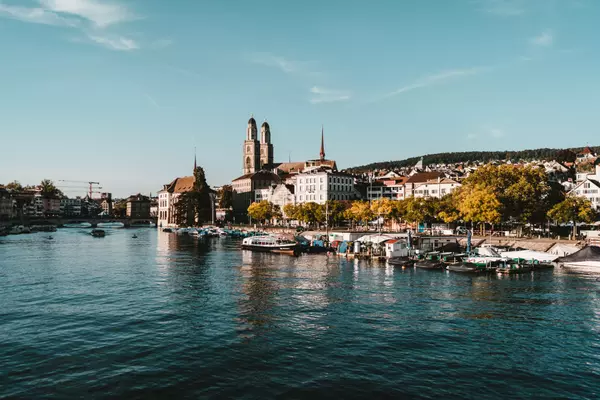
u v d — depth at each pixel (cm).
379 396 2936
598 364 3469
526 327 4356
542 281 6756
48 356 3584
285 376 3228
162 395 2938
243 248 12294
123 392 2973
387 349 3766
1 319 4606
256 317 4712
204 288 6244
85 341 3938
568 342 3944
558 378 3219
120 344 3862
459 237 11381
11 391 2977
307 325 4428
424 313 4872
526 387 3075
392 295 5769
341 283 6625
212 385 3083
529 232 12425
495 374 3281
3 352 3666
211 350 3731
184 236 19512
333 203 17725
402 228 16500
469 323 4494
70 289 6166
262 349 3756
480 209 11188
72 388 3027
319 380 3166
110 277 7212
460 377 3228
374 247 10144
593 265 7850
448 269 7844
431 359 3553
